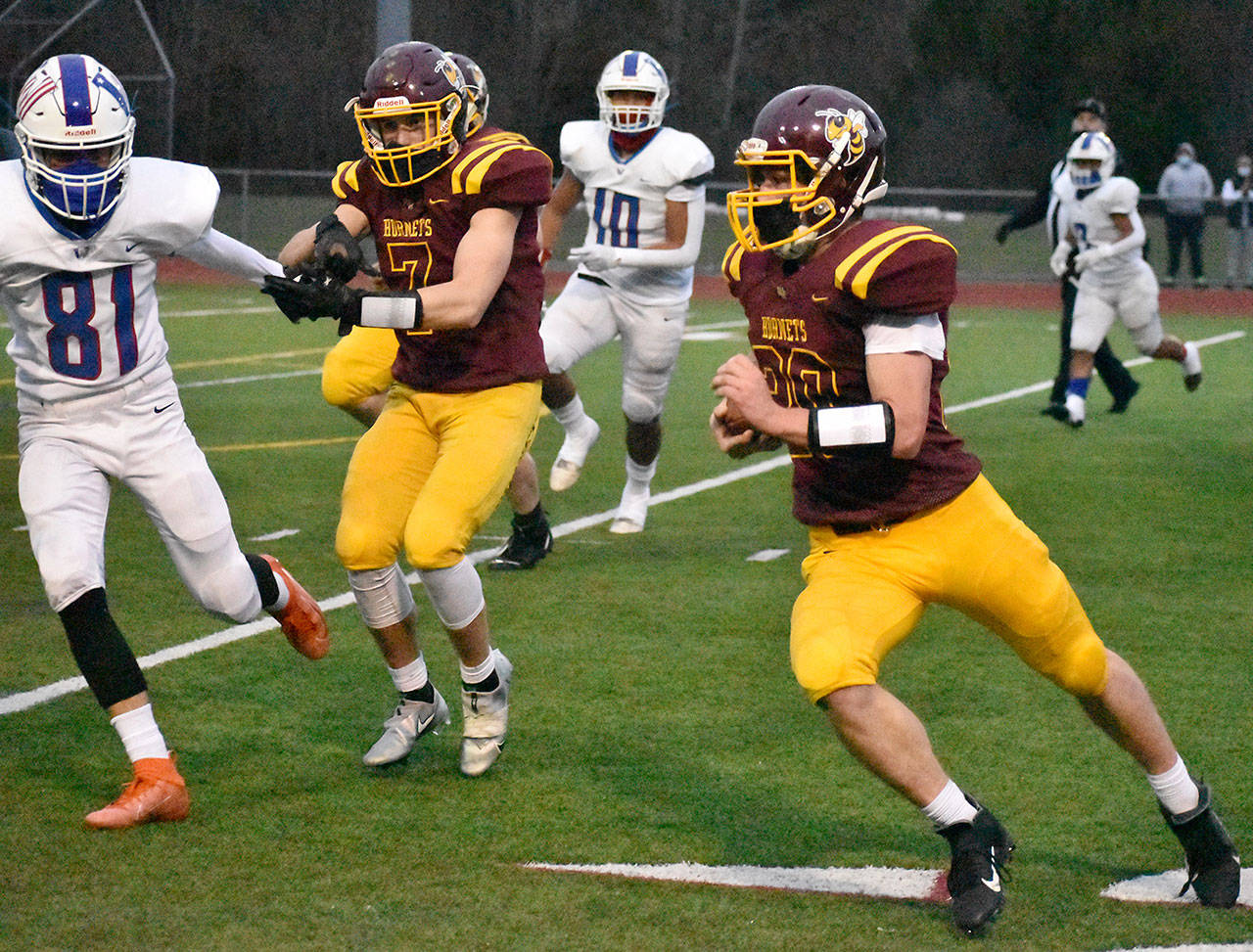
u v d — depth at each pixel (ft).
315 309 25.93
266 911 23.09
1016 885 24.20
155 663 35.53
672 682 34.63
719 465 62.69
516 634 38.34
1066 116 224.12
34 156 25.04
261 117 241.14
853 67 254.68
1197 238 150.61
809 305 22.25
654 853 25.39
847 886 24.14
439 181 27.99
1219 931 22.61
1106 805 27.48
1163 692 33.65
